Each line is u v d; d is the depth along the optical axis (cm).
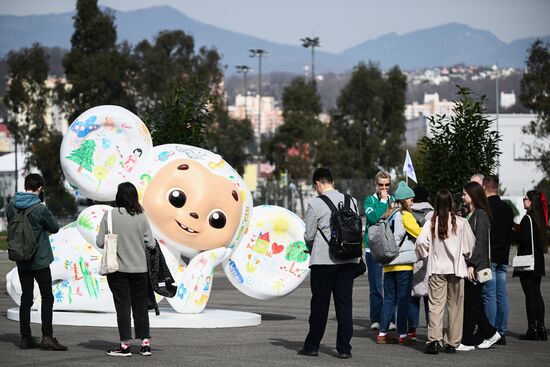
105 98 7500
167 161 1661
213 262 1650
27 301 1316
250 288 1747
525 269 1470
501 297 1435
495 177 1456
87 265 1636
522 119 8400
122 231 1250
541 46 6088
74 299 1630
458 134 2117
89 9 7675
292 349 1340
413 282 1463
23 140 7731
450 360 1265
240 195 1688
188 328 1583
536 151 8294
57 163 7306
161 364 1187
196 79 2589
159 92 7725
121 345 1250
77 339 1414
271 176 8231
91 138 1648
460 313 1338
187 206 1631
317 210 1273
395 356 1294
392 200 1430
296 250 1766
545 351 1360
